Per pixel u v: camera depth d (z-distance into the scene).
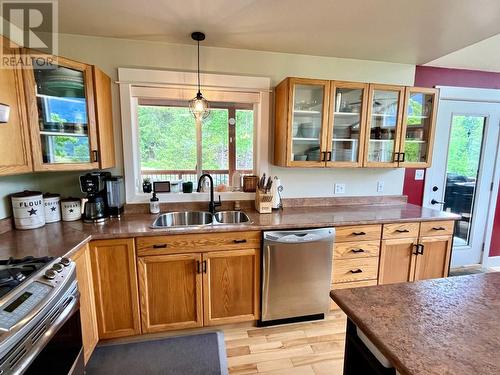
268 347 1.93
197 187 2.54
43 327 1.02
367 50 2.32
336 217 2.21
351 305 0.97
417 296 1.04
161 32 2.00
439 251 2.32
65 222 1.99
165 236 1.83
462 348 0.75
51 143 1.78
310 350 1.90
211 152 2.86
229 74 2.33
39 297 1.04
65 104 1.81
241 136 2.72
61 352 1.23
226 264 1.96
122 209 2.27
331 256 2.09
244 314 2.05
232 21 1.81
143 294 1.87
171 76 2.22
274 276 2.02
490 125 2.98
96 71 1.88
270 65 2.40
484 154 3.02
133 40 2.15
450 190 3.03
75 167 1.83
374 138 2.46
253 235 1.96
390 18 1.74
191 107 2.05
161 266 1.87
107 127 2.07
